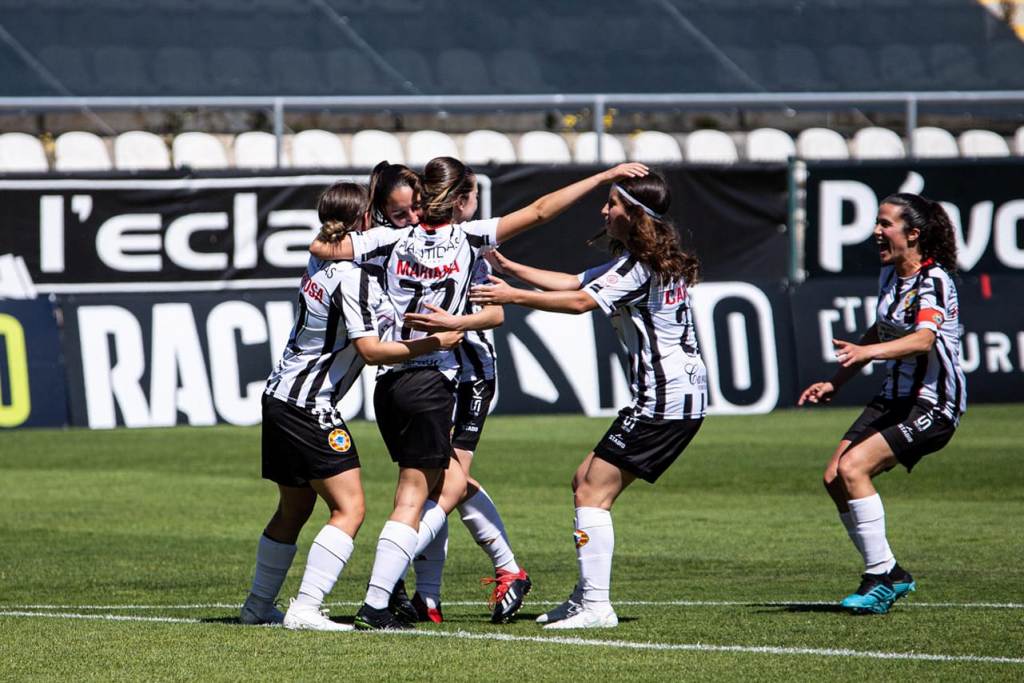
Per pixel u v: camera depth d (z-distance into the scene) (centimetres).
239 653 1838
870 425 2183
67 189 4966
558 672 1723
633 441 2052
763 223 5444
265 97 6588
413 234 2039
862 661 1786
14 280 4925
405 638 1947
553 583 2519
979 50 7612
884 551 2150
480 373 2152
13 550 2867
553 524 3180
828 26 7631
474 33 7325
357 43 7175
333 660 1792
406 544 2011
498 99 5956
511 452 4300
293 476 2022
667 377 2048
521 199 5266
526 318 5066
